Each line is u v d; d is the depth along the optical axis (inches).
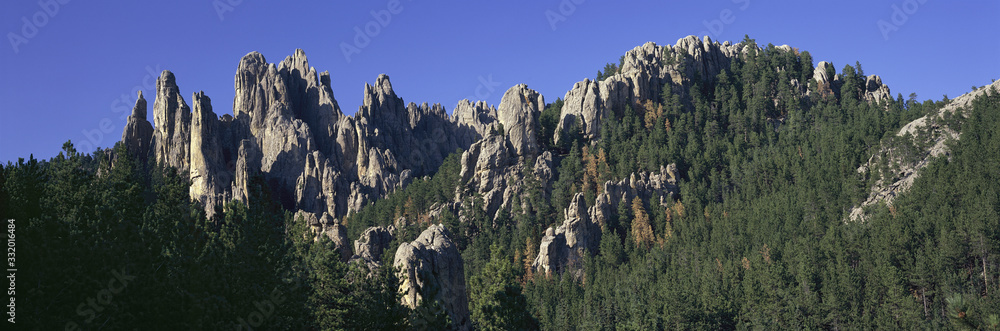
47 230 1515.7
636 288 6225.4
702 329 5113.2
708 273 6122.1
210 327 1631.4
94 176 2182.6
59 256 1445.6
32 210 1641.2
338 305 2405.3
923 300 5157.5
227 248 1985.7
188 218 2092.8
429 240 2984.7
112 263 1526.8
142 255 1621.6
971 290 4869.6
